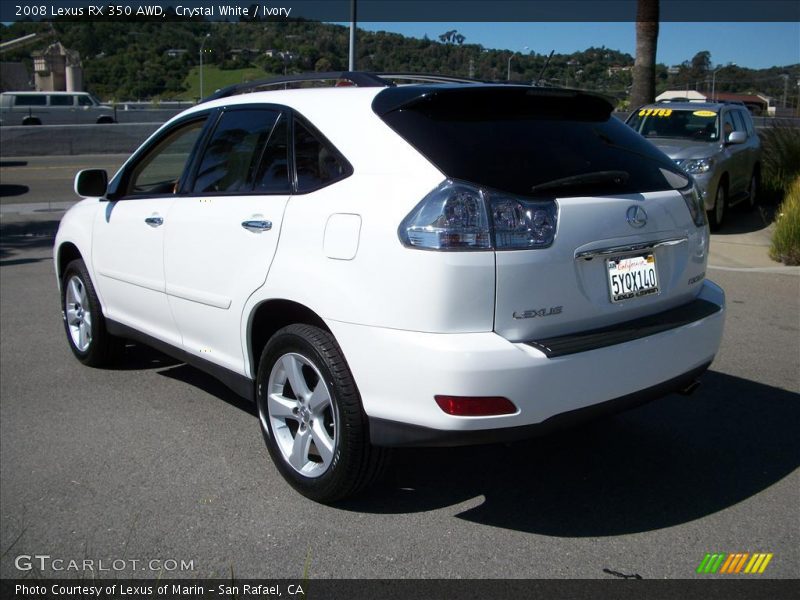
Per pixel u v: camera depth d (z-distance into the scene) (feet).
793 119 49.14
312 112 12.42
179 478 13.44
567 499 12.54
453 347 9.95
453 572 10.57
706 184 35.99
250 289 12.73
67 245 19.35
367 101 11.78
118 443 14.89
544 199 10.49
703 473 13.38
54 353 20.54
